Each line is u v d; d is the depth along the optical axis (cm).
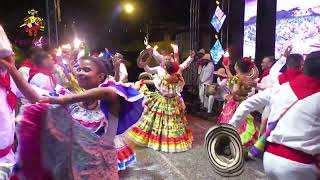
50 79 393
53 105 197
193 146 609
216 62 938
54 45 862
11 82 273
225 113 571
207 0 1260
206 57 981
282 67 507
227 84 573
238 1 1085
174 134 576
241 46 1088
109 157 219
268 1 944
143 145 601
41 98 196
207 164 511
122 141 477
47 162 189
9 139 261
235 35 1091
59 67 482
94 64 232
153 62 911
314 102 221
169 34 1543
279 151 229
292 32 781
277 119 234
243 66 550
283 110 231
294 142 222
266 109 475
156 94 600
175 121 582
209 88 877
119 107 230
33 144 189
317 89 225
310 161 222
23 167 190
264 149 245
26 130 189
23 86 198
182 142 578
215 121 830
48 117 192
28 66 400
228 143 280
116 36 1694
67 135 195
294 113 225
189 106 1029
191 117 890
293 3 773
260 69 945
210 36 1246
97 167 205
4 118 256
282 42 812
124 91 226
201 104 999
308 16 739
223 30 1084
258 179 452
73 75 333
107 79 245
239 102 557
